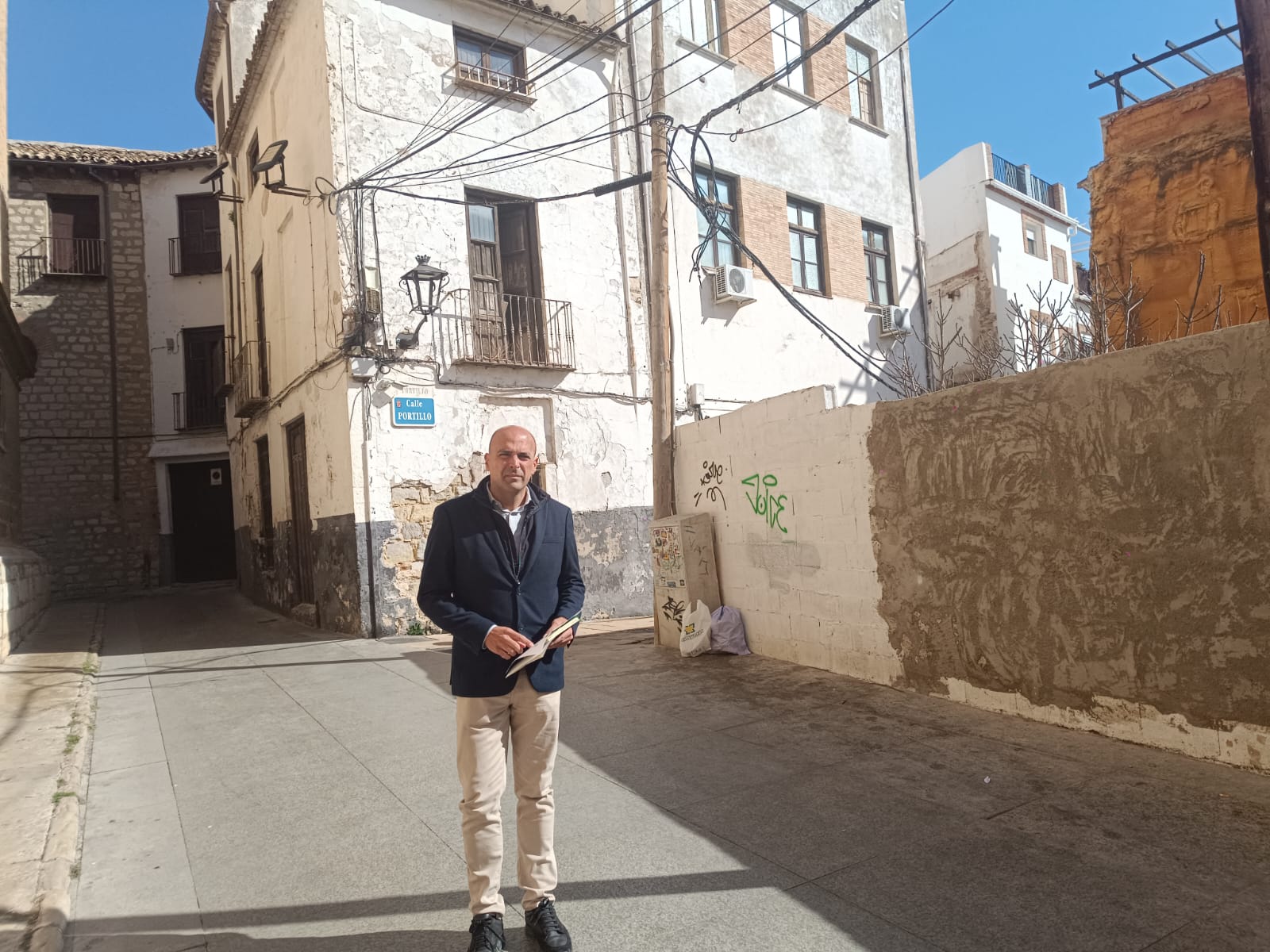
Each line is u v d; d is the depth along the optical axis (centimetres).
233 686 748
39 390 1772
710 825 369
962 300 2052
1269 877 289
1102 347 817
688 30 1346
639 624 1075
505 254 1152
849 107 1619
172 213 1886
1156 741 419
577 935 283
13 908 314
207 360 1906
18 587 1017
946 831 346
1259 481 372
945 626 541
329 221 1019
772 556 717
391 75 1054
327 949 284
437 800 426
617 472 1201
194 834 402
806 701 573
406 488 1012
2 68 1317
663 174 845
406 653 859
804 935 273
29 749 536
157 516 1859
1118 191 858
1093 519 445
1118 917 271
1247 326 375
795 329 1445
